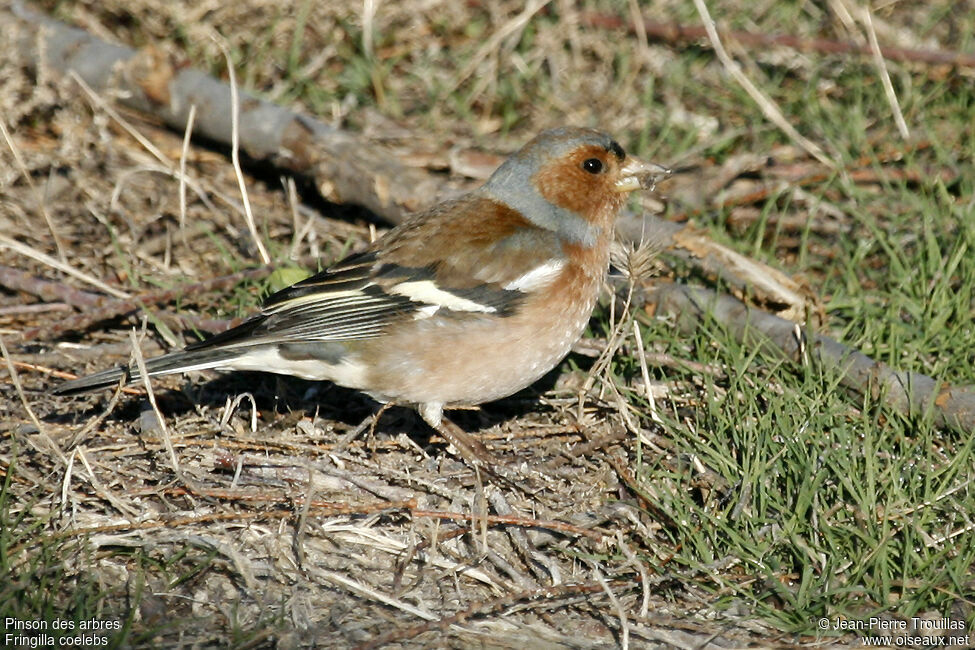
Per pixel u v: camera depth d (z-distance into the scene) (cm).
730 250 1152
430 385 972
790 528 852
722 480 917
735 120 1475
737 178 1370
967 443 903
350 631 802
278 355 969
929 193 1310
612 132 1454
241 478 932
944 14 1563
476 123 1480
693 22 1556
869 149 1344
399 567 855
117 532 855
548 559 863
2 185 1277
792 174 1344
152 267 1215
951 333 1077
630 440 986
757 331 1070
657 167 1030
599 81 1507
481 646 797
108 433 983
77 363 1077
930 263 1166
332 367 976
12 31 1373
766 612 820
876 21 1533
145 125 1431
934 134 1373
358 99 1493
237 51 1469
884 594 814
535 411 1063
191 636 785
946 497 877
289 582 845
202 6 1459
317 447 972
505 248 976
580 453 980
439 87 1488
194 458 954
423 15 1534
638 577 850
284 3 1475
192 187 1255
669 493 895
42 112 1385
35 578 802
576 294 988
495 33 1508
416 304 961
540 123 1473
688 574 852
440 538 884
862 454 923
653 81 1505
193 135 1401
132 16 1487
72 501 880
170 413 1025
